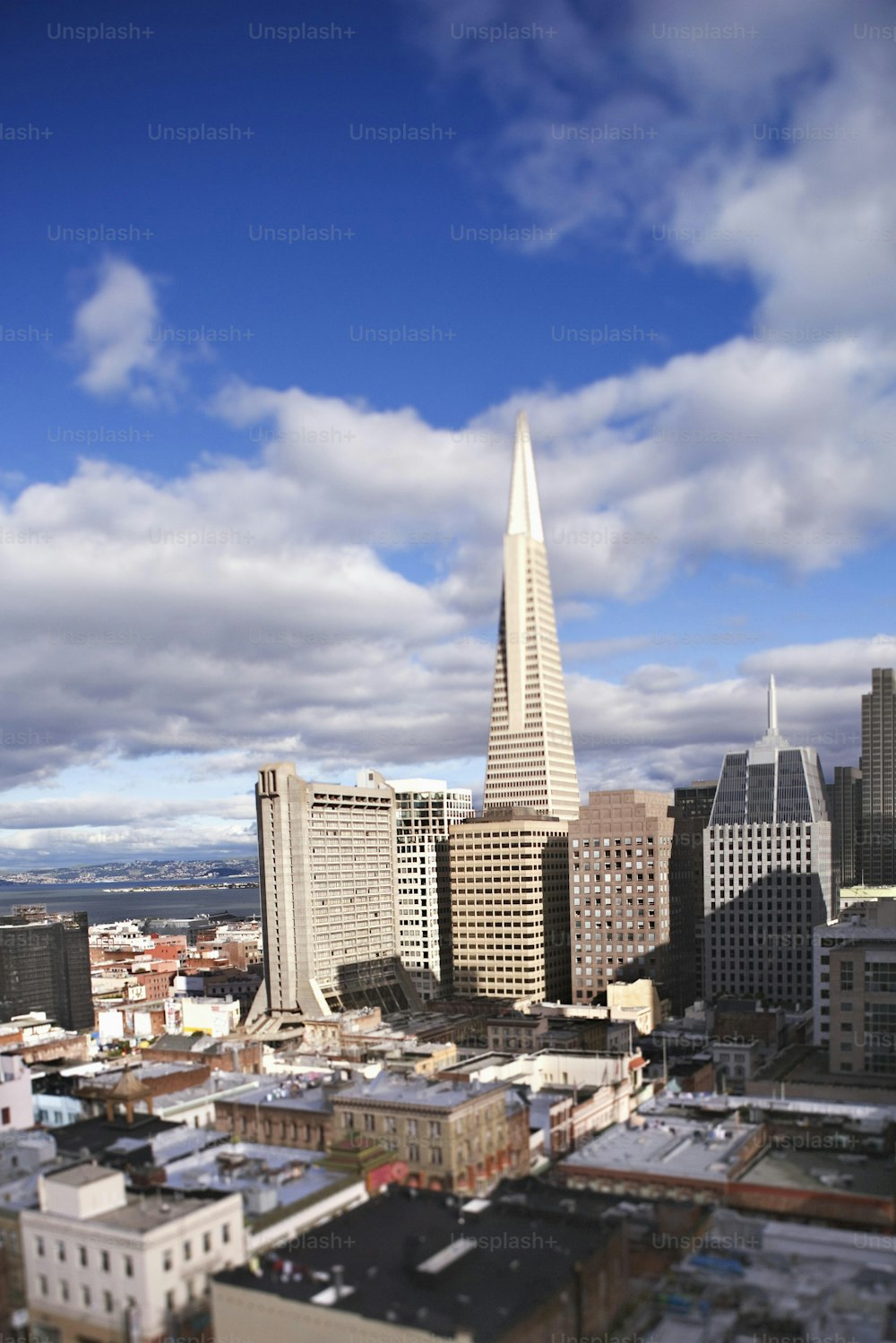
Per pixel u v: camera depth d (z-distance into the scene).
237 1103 163.88
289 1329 89.25
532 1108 175.88
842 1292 96.81
